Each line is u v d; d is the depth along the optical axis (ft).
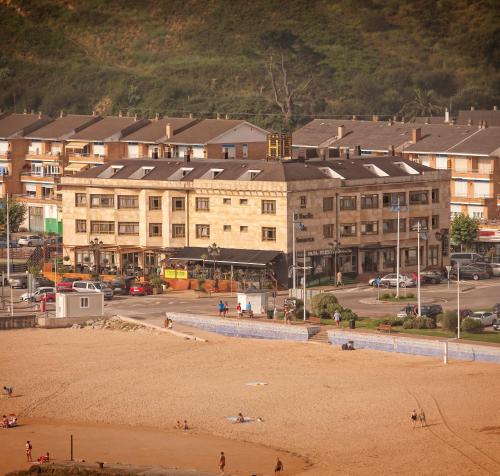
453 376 531.91
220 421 485.97
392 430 466.29
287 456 445.37
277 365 561.43
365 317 633.61
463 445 447.01
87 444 465.88
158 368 562.25
